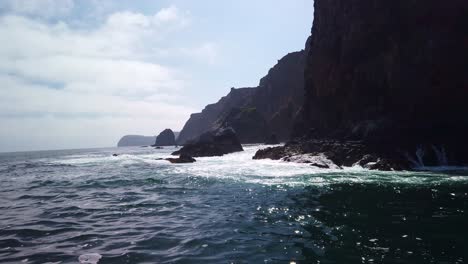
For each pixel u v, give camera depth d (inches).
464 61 1064.8
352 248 290.2
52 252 290.2
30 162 1932.8
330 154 1093.1
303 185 651.5
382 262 257.8
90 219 418.3
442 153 1029.2
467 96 1074.7
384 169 900.0
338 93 1519.4
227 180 764.0
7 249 299.4
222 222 393.1
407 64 1165.7
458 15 1066.7
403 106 1181.7
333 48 1544.0
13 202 553.6
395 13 1232.8
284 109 3676.2
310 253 279.9
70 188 717.9
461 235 320.5
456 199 489.7
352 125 1326.3
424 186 612.1
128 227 374.9
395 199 496.7
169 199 553.0
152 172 1017.5
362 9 1352.1
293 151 1266.0
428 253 275.3
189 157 1408.7
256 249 292.8
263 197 546.6
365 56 1354.6
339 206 458.0
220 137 1980.8
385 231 338.0
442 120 1100.5
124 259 271.1
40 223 398.3
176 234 343.6
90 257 276.5
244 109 3892.7
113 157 2155.5
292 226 366.6
